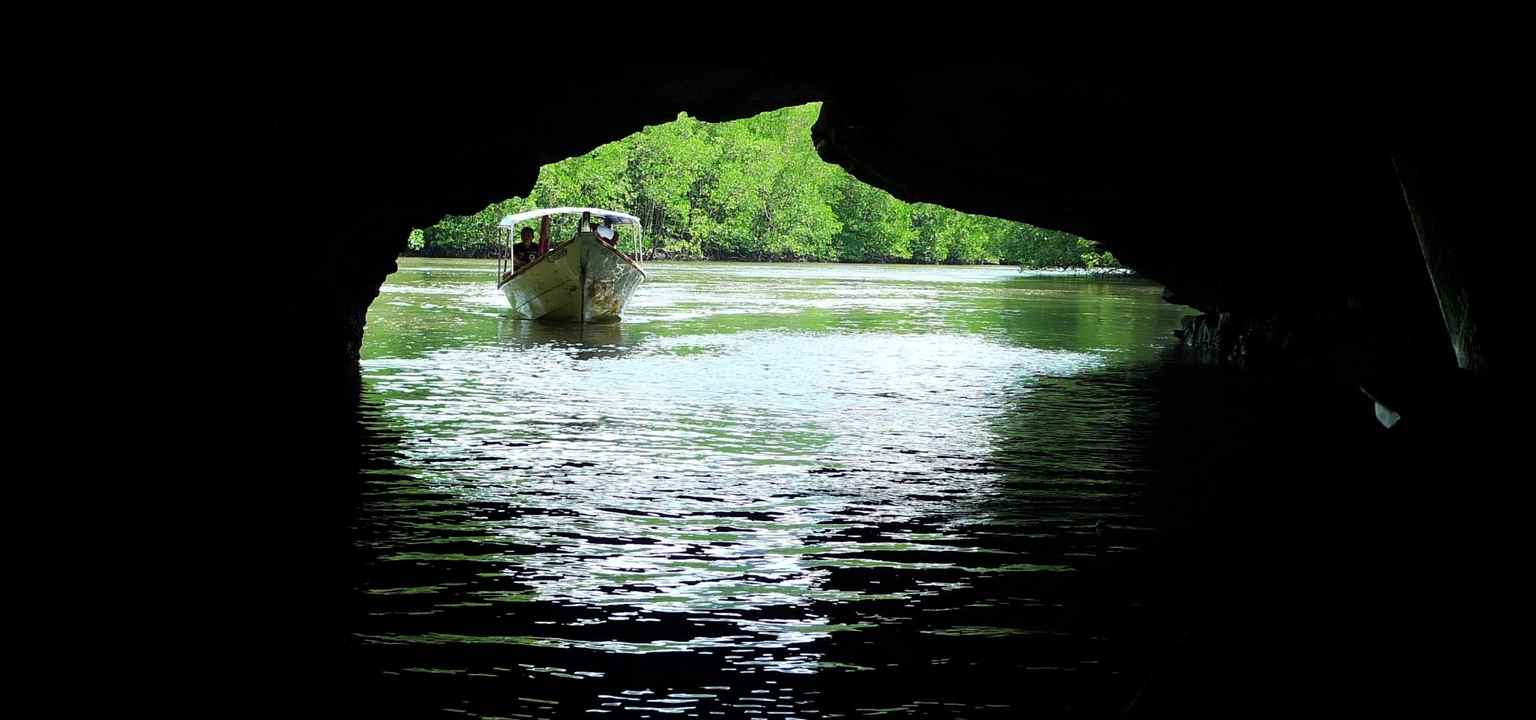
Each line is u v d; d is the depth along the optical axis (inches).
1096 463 477.1
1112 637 275.0
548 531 363.6
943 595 304.7
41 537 329.4
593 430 546.3
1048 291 1988.2
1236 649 211.3
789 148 4448.8
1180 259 816.9
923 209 4185.5
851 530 370.3
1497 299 314.0
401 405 610.5
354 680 244.8
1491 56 308.8
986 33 469.4
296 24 391.9
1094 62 487.8
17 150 337.1
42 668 244.4
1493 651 198.8
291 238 518.9
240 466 435.5
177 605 284.4
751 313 1384.1
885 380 756.6
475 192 608.7
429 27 418.6
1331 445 517.7
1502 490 255.4
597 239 1162.0
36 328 364.2
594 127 574.2
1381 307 669.9
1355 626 211.6
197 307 458.6
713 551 343.9
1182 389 714.8
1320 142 541.0
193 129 394.6
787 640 271.6
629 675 250.2
